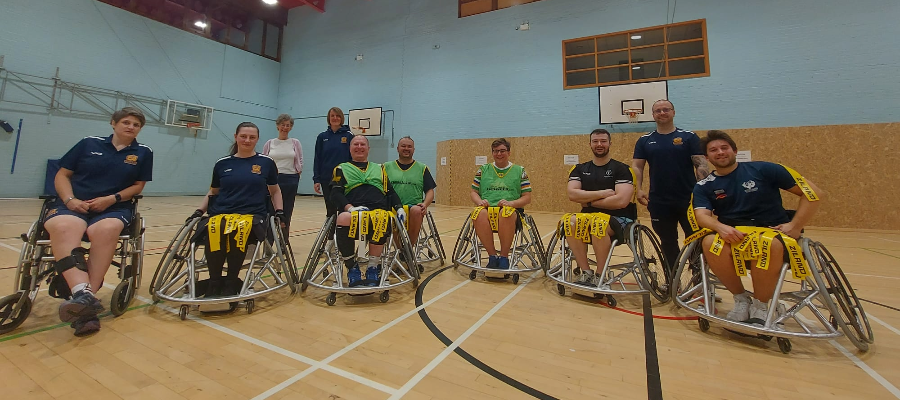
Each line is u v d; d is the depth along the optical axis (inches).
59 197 70.7
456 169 364.8
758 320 64.4
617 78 335.0
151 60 380.2
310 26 486.9
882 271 121.6
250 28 480.1
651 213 100.8
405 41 426.9
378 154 437.1
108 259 68.8
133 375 50.2
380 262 92.4
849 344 64.6
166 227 186.9
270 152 130.3
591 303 87.4
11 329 62.7
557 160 320.5
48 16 315.0
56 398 44.1
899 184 231.1
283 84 503.8
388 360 56.6
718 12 302.5
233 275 78.8
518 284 104.4
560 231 97.0
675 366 56.0
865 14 265.1
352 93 457.4
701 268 74.5
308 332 67.0
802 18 279.6
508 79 374.3
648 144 99.9
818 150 248.7
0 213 211.5
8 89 295.4
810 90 275.7
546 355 59.2
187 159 409.7
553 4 359.3
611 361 57.4
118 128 77.8
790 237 64.2
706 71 303.6
